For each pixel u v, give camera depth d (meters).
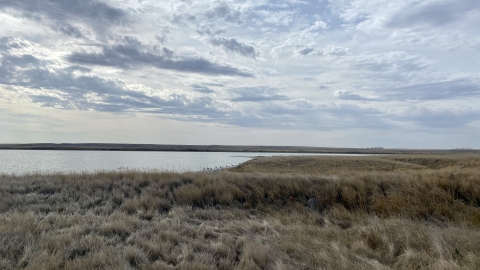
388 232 7.69
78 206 10.36
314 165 43.41
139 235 7.29
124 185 13.37
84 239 6.65
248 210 11.04
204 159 76.56
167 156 95.31
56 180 14.23
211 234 7.76
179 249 6.56
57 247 6.21
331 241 7.16
